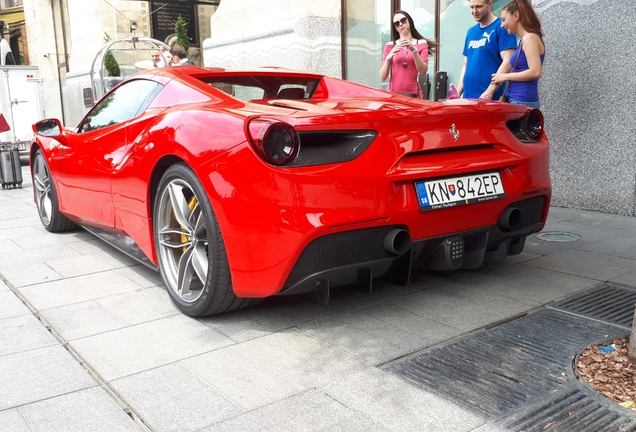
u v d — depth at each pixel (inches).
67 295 124.0
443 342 95.7
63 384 83.6
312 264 92.1
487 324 103.0
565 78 206.5
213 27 387.9
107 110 148.8
